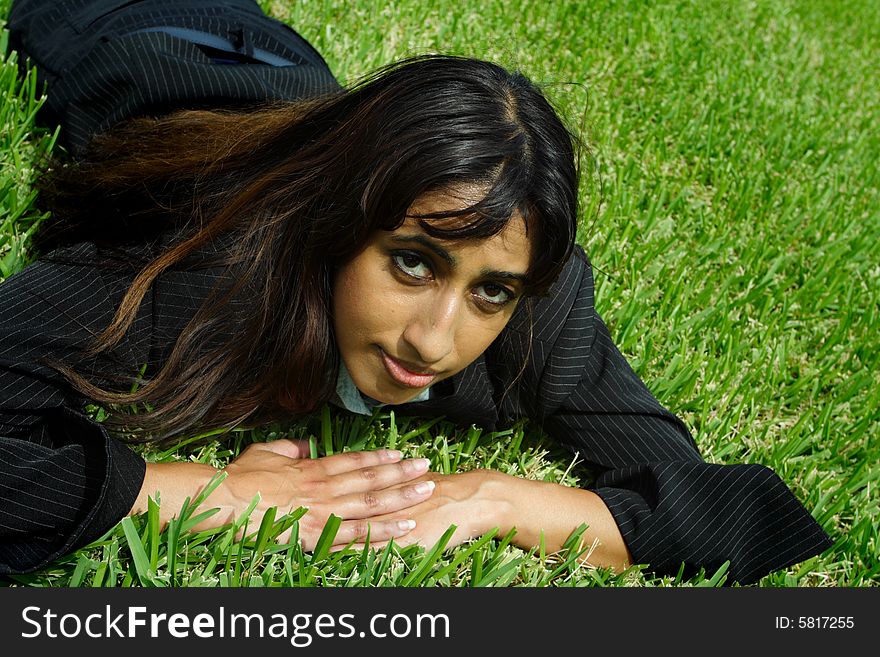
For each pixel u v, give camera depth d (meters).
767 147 3.89
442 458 2.06
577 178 1.60
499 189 1.47
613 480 2.01
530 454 2.17
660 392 2.43
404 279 1.54
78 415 1.62
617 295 2.72
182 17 2.56
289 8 3.50
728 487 1.88
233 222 1.78
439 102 1.52
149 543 1.62
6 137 2.51
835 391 2.69
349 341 1.65
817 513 2.24
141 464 1.66
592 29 4.20
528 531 1.85
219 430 1.89
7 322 1.70
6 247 2.22
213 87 2.29
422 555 1.76
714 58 4.45
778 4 5.47
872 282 3.22
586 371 2.04
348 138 1.63
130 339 1.85
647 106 3.84
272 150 1.86
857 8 6.09
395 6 3.74
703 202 3.35
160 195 1.94
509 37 3.88
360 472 1.84
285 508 1.74
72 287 1.79
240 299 1.79
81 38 2.55
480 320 1.60
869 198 3.81
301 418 2.04
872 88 5.00
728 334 2.71
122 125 2.22
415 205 1.48
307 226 1.71
